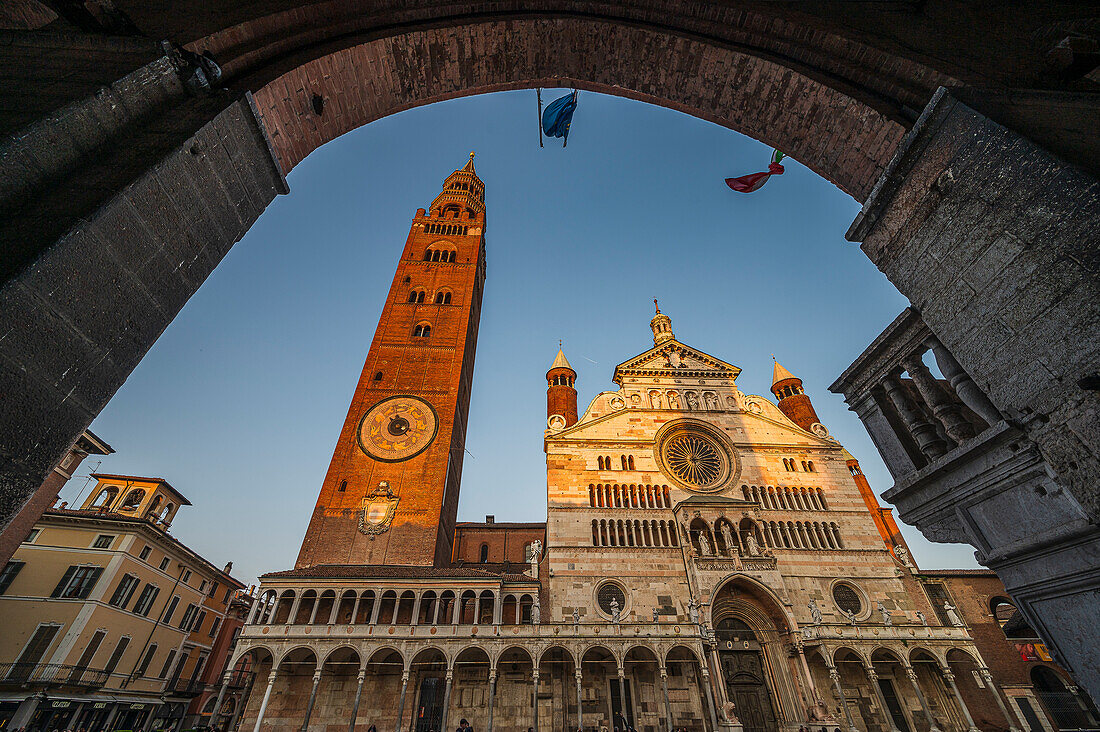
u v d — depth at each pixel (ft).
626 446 149.07
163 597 146.92
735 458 148.56
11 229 11.53
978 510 20.66
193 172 15.71
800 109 24.73
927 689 116.26
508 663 111.86
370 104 25.82
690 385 167.94
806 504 140.46
